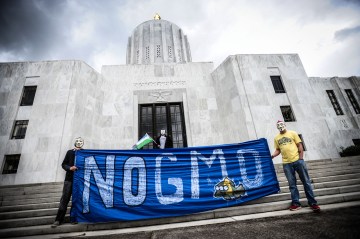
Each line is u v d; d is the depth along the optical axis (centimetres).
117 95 1115
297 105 1015
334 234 257
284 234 274
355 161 757
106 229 375
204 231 318
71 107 902
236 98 1014
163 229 347
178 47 2600
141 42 2505
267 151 490
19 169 803
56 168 806
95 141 980
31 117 884
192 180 436
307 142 948
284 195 465
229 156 472
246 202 442
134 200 405
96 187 408
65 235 352
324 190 475
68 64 981
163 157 450
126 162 437
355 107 1393
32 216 454
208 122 1101
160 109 1141
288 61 1109
